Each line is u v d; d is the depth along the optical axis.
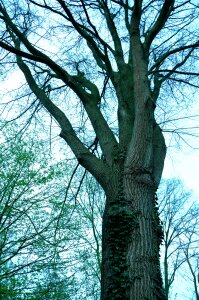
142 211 6.34
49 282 14.11
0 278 12.84
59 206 13.93
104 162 7.45
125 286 5.70
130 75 8.60
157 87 8.90
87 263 15.49
